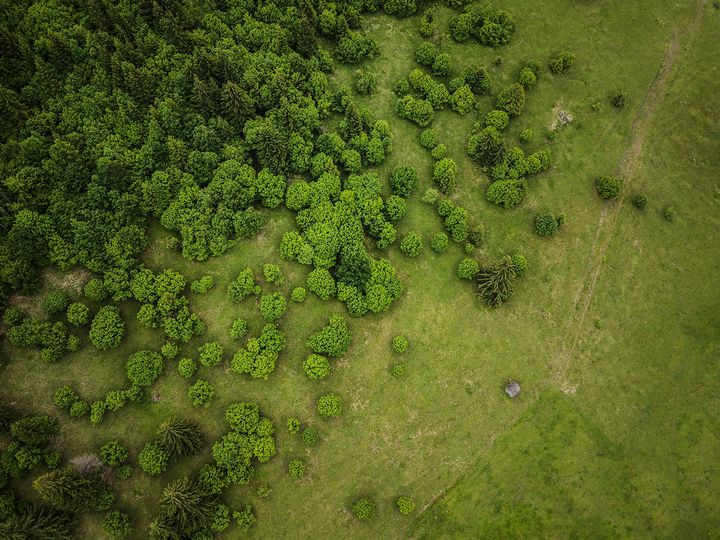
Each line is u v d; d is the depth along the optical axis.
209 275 69.31
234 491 63.03
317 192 71.88
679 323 77.38
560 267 78.06
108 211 66.06
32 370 62.56
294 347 68.62
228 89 69.06
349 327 70.44
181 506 55.78
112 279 63.97
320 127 77.50
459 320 73.31
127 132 68.56
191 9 74.94
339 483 65.50
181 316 64.31
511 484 68.50
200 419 64.62
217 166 71.06
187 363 64.06
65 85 68.06
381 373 69.75
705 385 75.06
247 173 70.38
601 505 69.00
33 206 63.00
